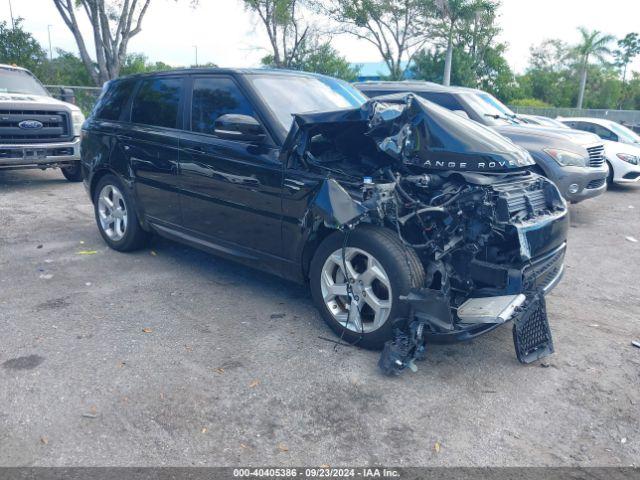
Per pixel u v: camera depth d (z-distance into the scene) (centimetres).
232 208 470
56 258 594
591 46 5016
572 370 390
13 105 904
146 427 311
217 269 573
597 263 655
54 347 396
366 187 379
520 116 1371
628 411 343
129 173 566
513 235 376
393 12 3175
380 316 386
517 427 323
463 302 390
